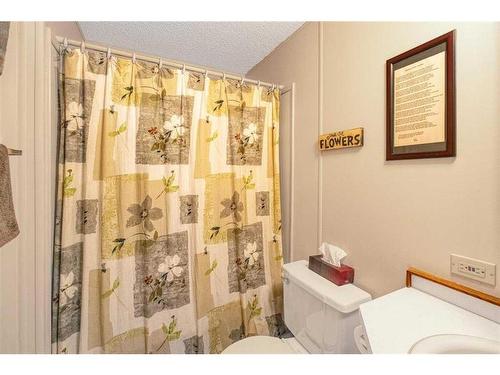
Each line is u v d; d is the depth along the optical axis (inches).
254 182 60.9
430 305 30.5
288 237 63.9
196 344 53.9
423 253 34.5
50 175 39.8
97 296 46.3
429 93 33.0
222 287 57.4
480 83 28.5
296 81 60.0
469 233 29.7
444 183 32.0
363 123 42.9
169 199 50.8
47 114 38.7
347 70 45.9
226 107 56.6
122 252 47.4
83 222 44.8
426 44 33.0
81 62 43.9
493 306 27.3
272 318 62.7
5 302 31.8
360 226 43.9
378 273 40.7
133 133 47.7
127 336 48.2
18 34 32.1
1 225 25.1
